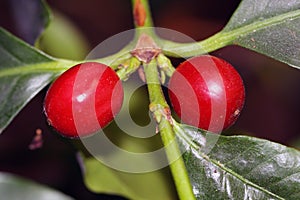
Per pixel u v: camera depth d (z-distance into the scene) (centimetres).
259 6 21
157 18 34
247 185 21
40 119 34
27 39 28
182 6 34
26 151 34
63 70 22
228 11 34
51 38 28
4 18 32
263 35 21
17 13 29
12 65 22
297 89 35
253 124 35
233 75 20
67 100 20
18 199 25
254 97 35
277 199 21
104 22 36
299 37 21
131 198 25
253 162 21
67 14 36
